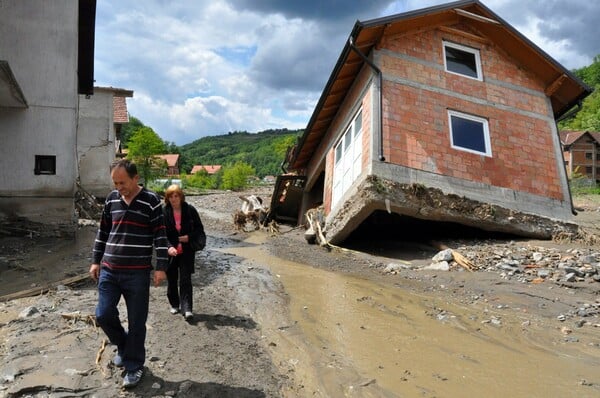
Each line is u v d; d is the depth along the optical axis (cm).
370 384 428
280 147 6231
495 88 1203
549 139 1216
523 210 1123
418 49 1156
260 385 411
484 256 952
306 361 475
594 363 478
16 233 1121
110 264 381
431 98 1131
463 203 1058
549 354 502
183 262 560
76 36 1191
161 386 389
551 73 1223
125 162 378
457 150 1115
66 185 1164
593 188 3681
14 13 1145
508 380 440
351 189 1169
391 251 1148
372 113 1078
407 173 1055
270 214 1880
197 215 572
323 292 757
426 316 633
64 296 621
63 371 395
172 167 8144
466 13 1151
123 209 385
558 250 967
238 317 591
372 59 1113
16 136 1137
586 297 699
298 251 1191
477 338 550
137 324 384
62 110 1169
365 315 635
